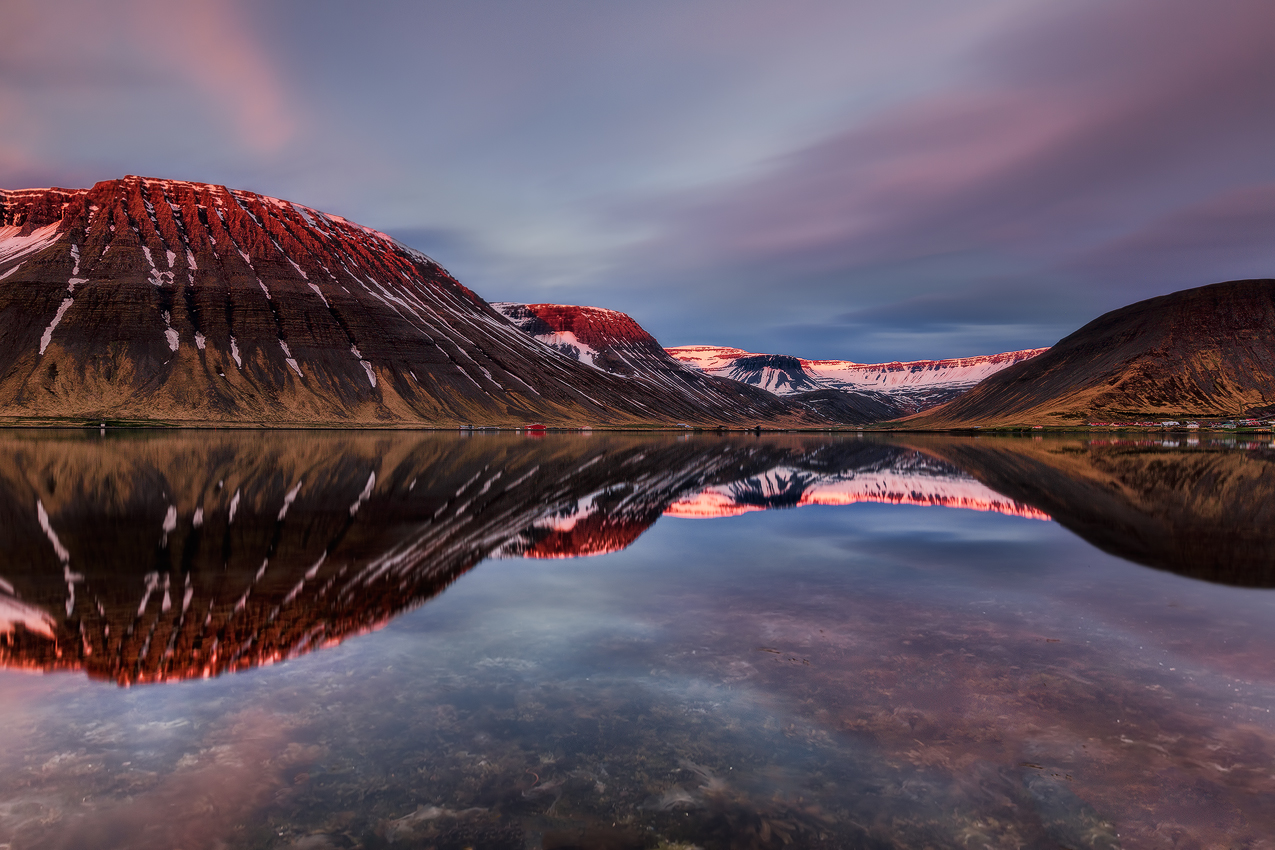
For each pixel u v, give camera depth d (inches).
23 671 398.0
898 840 251.9
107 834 249.3
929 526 984.9
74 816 259.3
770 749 315.6
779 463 2404.0
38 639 453.4
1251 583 624.7
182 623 489.1
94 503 1112.8
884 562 727.7
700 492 1449.3
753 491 1475.1
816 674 400.8
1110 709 352.8
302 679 390.3
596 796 279.0
